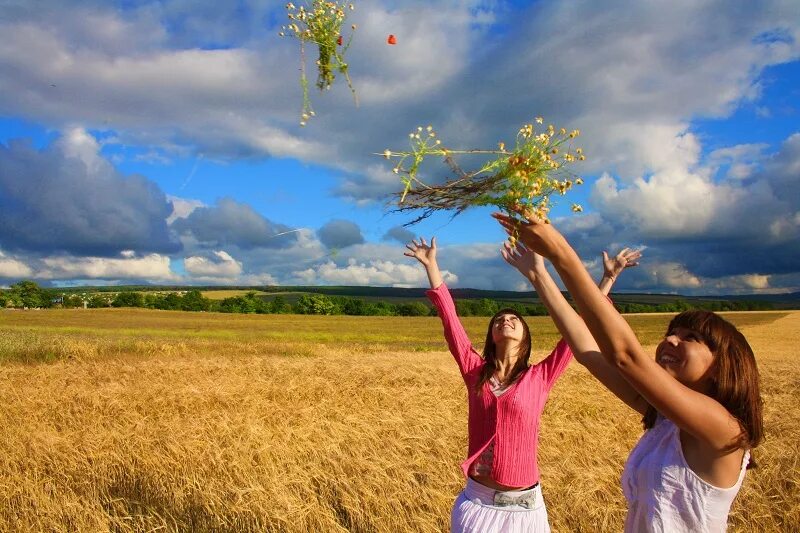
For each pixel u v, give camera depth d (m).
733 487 2.24
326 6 2.41
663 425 2.48
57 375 14.55
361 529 5.70
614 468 6.95
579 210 2.14
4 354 22.94
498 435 3.80
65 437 7.55
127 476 6.60
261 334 48.16
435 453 7.40
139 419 8.77
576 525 5.80
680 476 2.29
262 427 7.61
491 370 4.01
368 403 10.65
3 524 5.70
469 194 2.24
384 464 6.68
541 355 25.25
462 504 3.89
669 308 104.19
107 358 23.55
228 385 11.78
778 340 45.31
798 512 5.75
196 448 6.88
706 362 2.28
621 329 1.95
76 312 83.25
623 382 2.65
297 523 5.52
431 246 4.49
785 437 8.23
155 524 5.76
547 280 2.99
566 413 9.91
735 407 2.22
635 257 3.59
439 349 36.81
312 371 15.90
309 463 6.61
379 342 43.84
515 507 3.76
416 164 2.28
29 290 105.88
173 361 18.66
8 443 7.22
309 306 98.75
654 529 2.33
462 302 95.88
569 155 2.14
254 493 5.79
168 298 100.88
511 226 2.12
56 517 5.82
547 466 6.86
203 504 5.85
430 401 10.97
